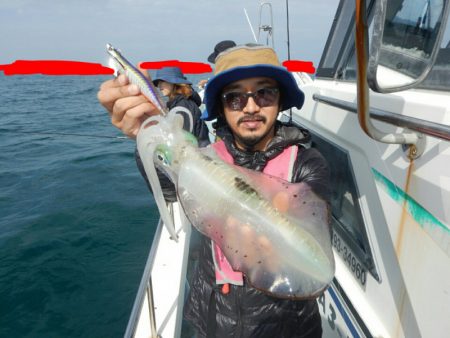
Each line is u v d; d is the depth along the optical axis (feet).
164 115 4.10
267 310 4.64
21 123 48.16
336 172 7.34
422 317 4.28
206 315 5.09
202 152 4.02
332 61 8.31
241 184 3.71
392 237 4.94
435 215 3.89
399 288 4.84
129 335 5.08
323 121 7.73
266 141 5.03
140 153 4.05
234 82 4.65
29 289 13.57
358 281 6.38
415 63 3.34
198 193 3.79
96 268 14.82
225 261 4.63
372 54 2.87
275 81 4.72
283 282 3.32
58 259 15.39
